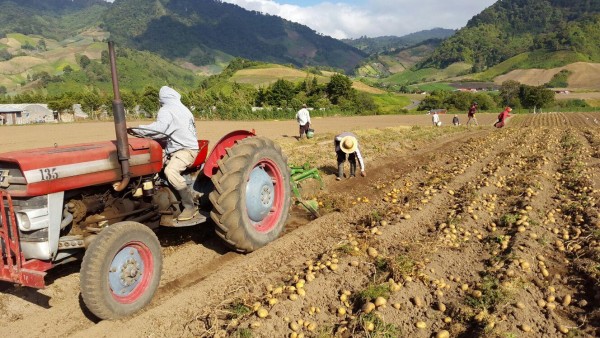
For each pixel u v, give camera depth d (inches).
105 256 170.2
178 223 223.5
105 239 171.6
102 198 197.0
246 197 236.7
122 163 191.8
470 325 176.6
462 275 218.7
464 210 311.4
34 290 201.8
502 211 321.4
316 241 261.3
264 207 247.4
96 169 187.2
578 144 690.2
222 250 249.4
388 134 882.8
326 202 332.2
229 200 223.8
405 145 714.8
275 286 202.7
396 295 195.5
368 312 178.4
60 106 2738.7
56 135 1106.1
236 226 227.1
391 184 414.0
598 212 296.4
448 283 209.9
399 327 175.5
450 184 403.9
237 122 1674.5
